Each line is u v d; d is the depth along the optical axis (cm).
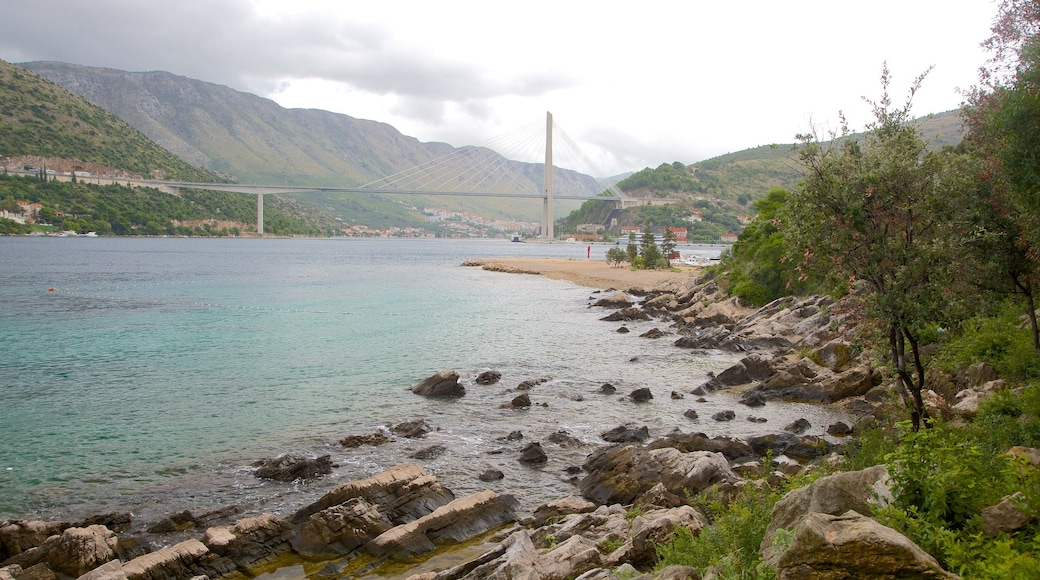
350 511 1669
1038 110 1444
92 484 2045
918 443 990
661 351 4406
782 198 7331
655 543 1319
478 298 7731
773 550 924
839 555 734
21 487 2023
